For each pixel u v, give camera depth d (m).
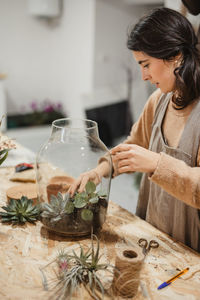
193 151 1.10
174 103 1.18
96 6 4.55
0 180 1.49
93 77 4.85
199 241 1.18
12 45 5.46
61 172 1.21
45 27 5.67
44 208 1.04
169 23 1.00
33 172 1.57
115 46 4.97
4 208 1.18
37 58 5.75
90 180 1.05
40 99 6.00
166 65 1.05
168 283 0.89
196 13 1.59
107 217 1.24
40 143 4.73
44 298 0.81
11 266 0.92
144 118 1.40
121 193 3.48
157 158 1.02
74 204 1.01
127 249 0.86
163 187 1.01
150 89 4.84
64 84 5.69
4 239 1.05
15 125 5.38
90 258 0.97
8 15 5.27
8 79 5.59
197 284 0.90
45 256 0.97
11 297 0.80
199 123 1.09
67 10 5.19
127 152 1.03
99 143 1.08
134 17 5.04
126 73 5.20
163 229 1.27
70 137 1.05
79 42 5.02
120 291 0.83
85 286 0.86
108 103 4.80
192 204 1.00
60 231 1.04
